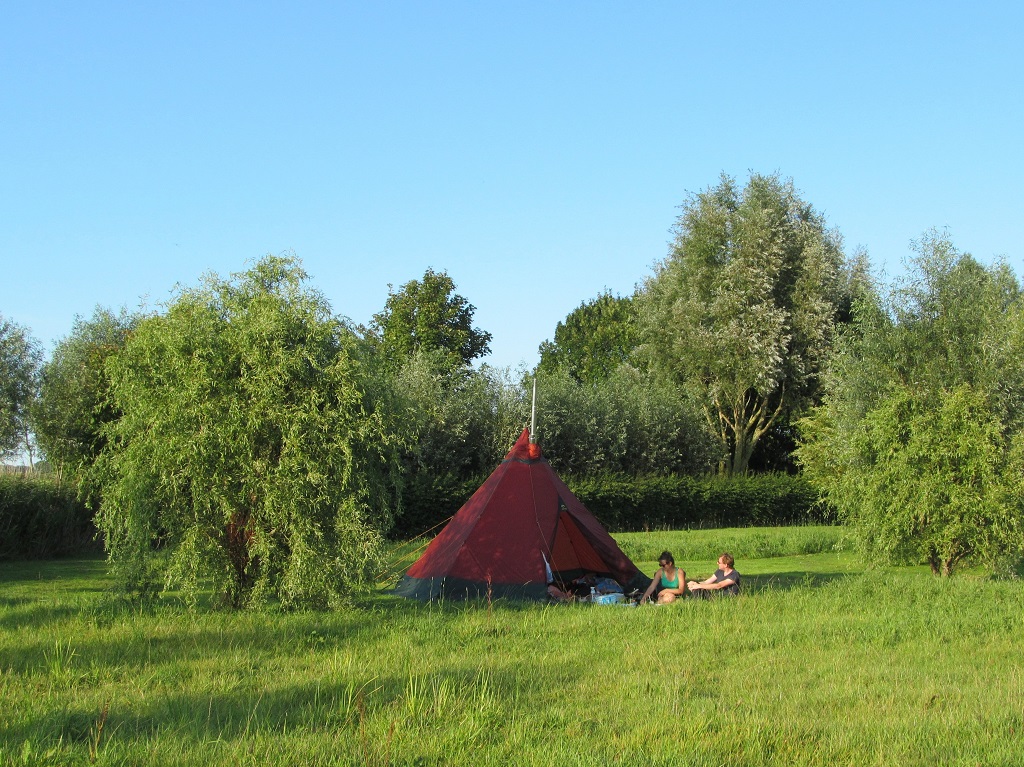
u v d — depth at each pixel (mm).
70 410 30016
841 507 19609
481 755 6184
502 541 15516
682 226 45000
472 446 36312
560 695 7926
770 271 42594
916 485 17625
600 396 40625
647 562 24578
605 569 17188
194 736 6492
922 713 7316
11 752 6012
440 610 12828
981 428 17562
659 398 42000
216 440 12750
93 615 11758
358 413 13344
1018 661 9531
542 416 37250
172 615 12156
